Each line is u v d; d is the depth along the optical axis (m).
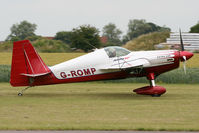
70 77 44.47
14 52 42.53
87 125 24.77
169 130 23.33
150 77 45.00
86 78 44.66
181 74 69.12
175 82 66.81
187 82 66.50
